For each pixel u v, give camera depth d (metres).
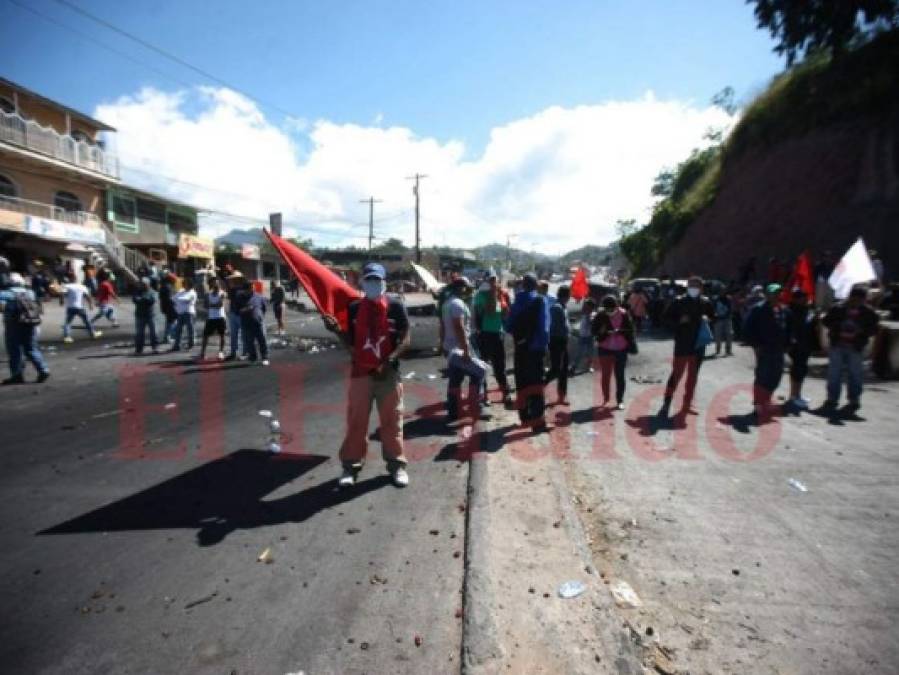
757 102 31.86
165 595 3.09
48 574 3.29
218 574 3.31
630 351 7.65
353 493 4.55
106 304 16.50
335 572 3.34
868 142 22.95
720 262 29.48
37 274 22.23
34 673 2.47
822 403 8.25
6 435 6.01
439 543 3.72
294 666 2.54
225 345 13.99
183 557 3.50
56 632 2.76
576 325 20.70
